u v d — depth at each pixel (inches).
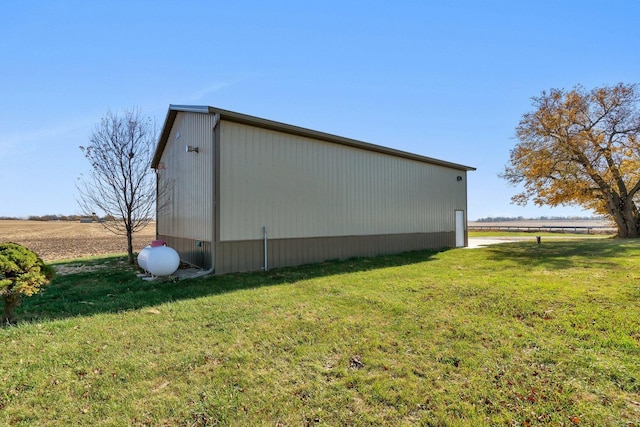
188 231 397.1
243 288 254.4
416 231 520.4
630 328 152.2
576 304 191.2
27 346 145.6
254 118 328.5
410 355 133.5
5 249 177.2
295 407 100.6
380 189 469.1
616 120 721.0
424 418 94.0
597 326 156.3
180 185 434.3
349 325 167.6
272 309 196.9
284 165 365.4
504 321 168.2
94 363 129.7
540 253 453.4
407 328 161.5
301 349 140.4
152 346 145.3
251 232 337.4
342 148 423.5
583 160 733.3
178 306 204.8
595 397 101.6
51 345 146.3
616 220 770.2
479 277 280.1
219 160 317.7
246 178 335.3
